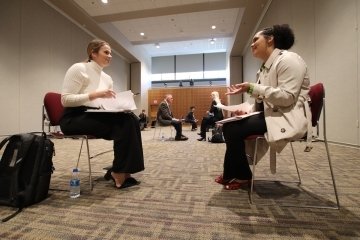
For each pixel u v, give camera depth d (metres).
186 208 1.23
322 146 3.51
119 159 1.55
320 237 0.92
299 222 1.05
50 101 1.69
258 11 6.70
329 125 3.75
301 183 1.66
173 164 2.44
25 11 5.34
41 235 0.95
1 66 4.75
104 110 1.47
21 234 0.96
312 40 4.18
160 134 6.88
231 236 0.93
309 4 4.24
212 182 1.73
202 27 8.64
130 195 1.44
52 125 1.69
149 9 6.71
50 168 1.42
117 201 1.33
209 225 1.03
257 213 1.15
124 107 1.54
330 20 3.66
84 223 1.06
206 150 3.51
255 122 1.30
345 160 2.46
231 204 1.28
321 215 1.12
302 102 1.21
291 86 1.17
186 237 0.93
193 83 12.87
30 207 1.25
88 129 1.51
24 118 5.29
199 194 1.45
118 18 7.22
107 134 1.59
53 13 6.25
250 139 1.44
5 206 1.25
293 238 0.91
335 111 3.59
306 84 1.23
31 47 5.51
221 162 2.54
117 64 10.52
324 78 3.86
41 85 5.80
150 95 12.84
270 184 1.64
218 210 1.19
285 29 1.36
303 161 2.44
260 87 1.19
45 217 1.12
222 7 6.64
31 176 1.28
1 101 4.73
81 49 7.50
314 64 4.13
